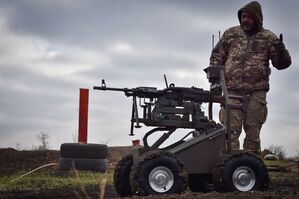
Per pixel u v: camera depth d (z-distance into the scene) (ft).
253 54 25.02
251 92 24.95
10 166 46.47
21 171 41.16
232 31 25.63
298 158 54.60
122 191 20.15
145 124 19.12
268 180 18.58
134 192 17.46
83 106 46.06
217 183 18.26
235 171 18.26
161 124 19.06
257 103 24.82
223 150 19.13
